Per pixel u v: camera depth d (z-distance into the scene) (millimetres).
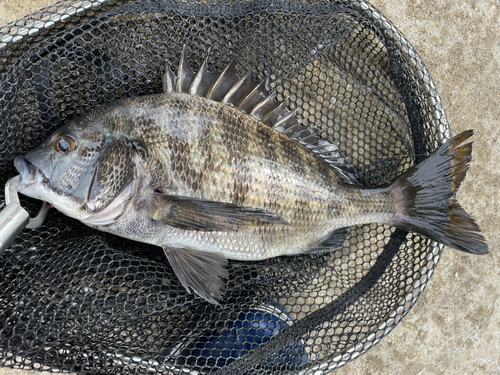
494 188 604
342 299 503
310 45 494
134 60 465
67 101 457
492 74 603
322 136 534
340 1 491
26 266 431
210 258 448
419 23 582
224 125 434
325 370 470
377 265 520
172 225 424
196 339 470
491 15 600
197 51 480
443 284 595
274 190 446
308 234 470
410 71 497
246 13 473
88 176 413
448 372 601
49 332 407
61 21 428
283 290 501
